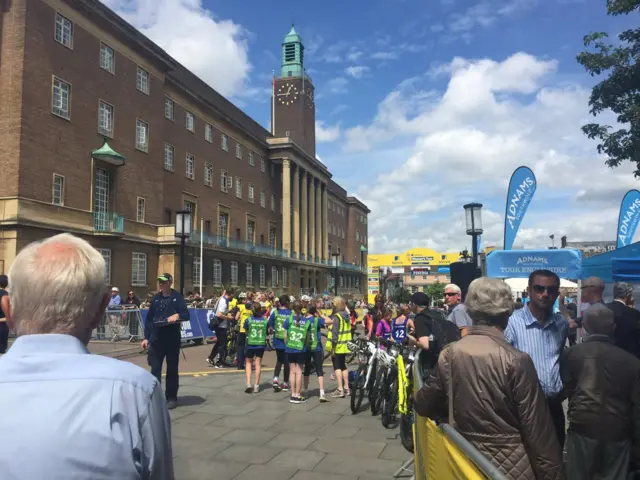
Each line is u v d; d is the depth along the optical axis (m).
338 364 9.84
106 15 31.61
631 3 8.27
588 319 3.86
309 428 7.35
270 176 62.62
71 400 1.33
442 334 5.62
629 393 3.59
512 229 12.30
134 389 1.43
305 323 9.12
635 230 13.41
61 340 1.50
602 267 8.64
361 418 7.96
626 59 8.62
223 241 46.12
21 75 25.56
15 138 25.36
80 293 1.54
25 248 1.64
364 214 106.25
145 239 34.84
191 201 44.09
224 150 50.88
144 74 36.28
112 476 1.29
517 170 12.28
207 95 48.22
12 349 1.48
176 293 8.67
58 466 1.24
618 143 8.77
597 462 3.60
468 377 2.70
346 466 5.72
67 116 28.70
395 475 5.35
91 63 30.73
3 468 1.24
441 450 2.93
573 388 3.75
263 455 6.10
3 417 1.29
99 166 31.08
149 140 36.44
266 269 55.06
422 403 3.07
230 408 8.62
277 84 81.06
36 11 26.56
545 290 4.05
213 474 5.45
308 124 82.00
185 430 7.20
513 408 2.62
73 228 28.33
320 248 73.88
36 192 26.27
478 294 2.93
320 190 74.88
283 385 10.48
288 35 82.38
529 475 2.56
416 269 81.75
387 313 10.86
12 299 1.54
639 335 5.05
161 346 8.54
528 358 2.68
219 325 13.99
